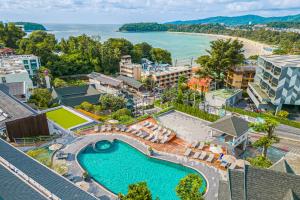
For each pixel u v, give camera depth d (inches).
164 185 1232.2
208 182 1221.1
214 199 1093.8
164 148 1599.4
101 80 4040.4
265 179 777.6
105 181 1262.3
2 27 5526.6
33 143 1536.7
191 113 2300.7
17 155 952.3
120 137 1745.8
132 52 5757.9
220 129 1556.3
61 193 749.3
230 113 2440.9
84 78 4591.5
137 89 3919.8
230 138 1577.3
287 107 2549.2
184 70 4559.5
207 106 2691.9
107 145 1660.9
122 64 4808.1
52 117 2096.5
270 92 2498.8
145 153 1519.4
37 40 5738.2
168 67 4857.3
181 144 1674.5
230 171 825.5
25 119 1546.5
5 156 916.6
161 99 3083.2
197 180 883.4
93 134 1782.7
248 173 798.5
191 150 1534.2
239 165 1321.4
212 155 1455.5
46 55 4389.8
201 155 1462.8
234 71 3255.4
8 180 740.7
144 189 840.9
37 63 3988.7
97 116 2240.4
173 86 3949.3
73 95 3267.7
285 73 2262.6
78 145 1595.7
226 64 3014.3
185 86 3294.8
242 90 3122.5
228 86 3484.3
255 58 5172.2
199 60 3208.7
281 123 2162.9
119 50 5310.0
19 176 793.6
